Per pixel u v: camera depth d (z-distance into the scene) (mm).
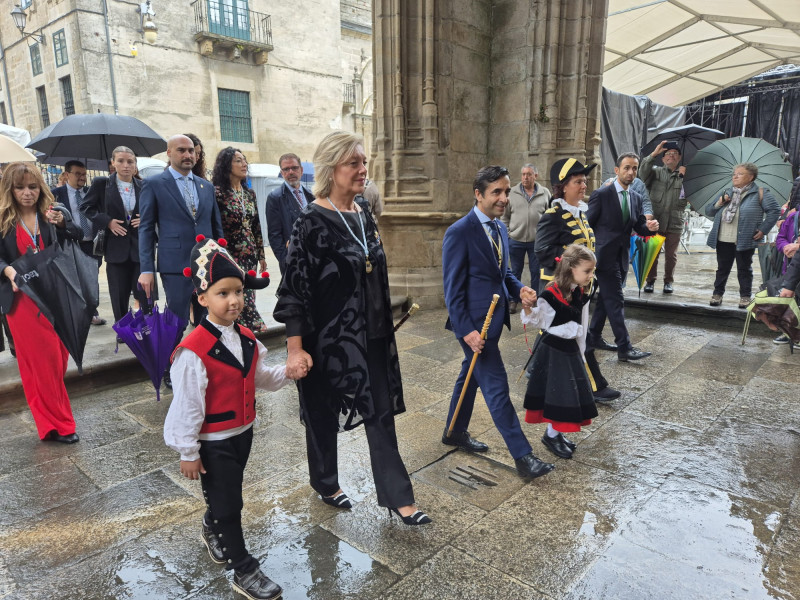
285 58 20188
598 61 6945
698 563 2143
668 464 2994
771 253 5535
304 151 21250
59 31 16375
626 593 1976
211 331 1844
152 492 2750
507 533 2359
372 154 7105
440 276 7156
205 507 2607
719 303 6227
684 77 13516
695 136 8367
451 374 4566
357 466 3010
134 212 4887
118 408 3914
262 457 3119
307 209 2117
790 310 3639
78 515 2543
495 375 2869
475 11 7066
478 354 2873
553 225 3674
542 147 7094
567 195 3695
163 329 3543
